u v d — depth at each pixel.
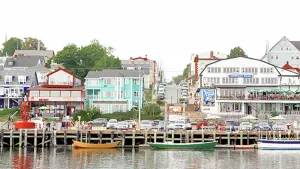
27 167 74.44
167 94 173.00
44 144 95.94
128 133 95.75
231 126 99.75
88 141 96.00
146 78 180.12
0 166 74.88
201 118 117.69
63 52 178.38
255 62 130.50
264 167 76.00
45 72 148.38
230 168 75.12
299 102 124.56
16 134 95.94
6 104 139.12
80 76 171.00
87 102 126.75
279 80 129.88
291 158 84.12
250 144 97.00
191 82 178.62
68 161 79.50
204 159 82.50
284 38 184.62
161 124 103.69
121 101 132.38
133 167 75.31
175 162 79.50
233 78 130.38
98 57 182.00
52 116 123.50
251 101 124.81
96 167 74.94
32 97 127.06
